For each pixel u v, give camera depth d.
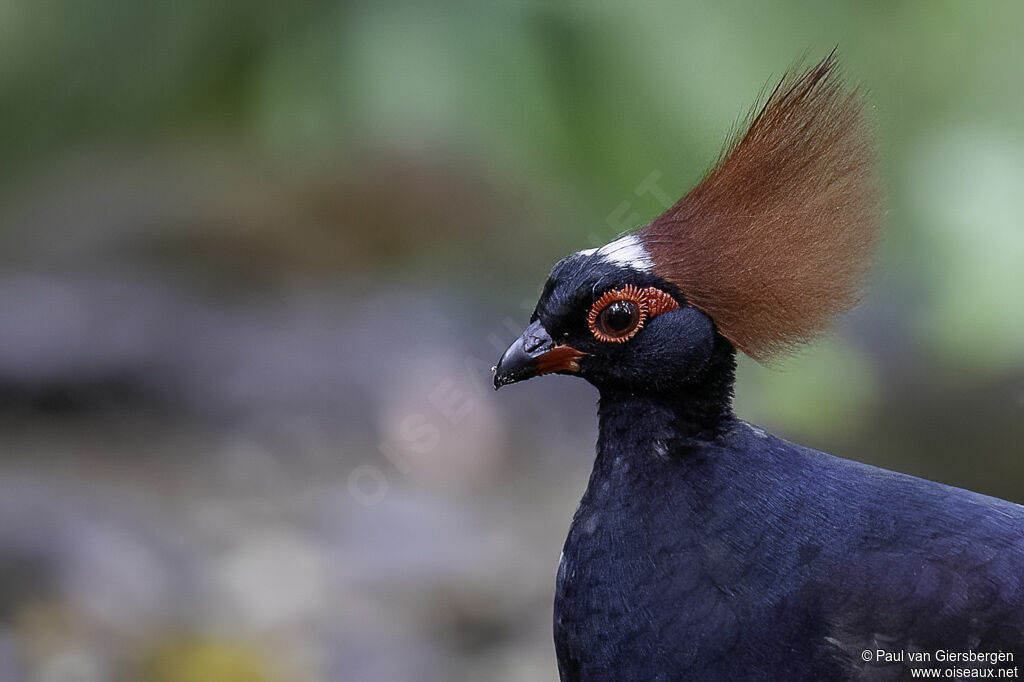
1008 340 11.38
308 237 20.19
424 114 9.64
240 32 9.93
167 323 17.23
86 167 21.27
